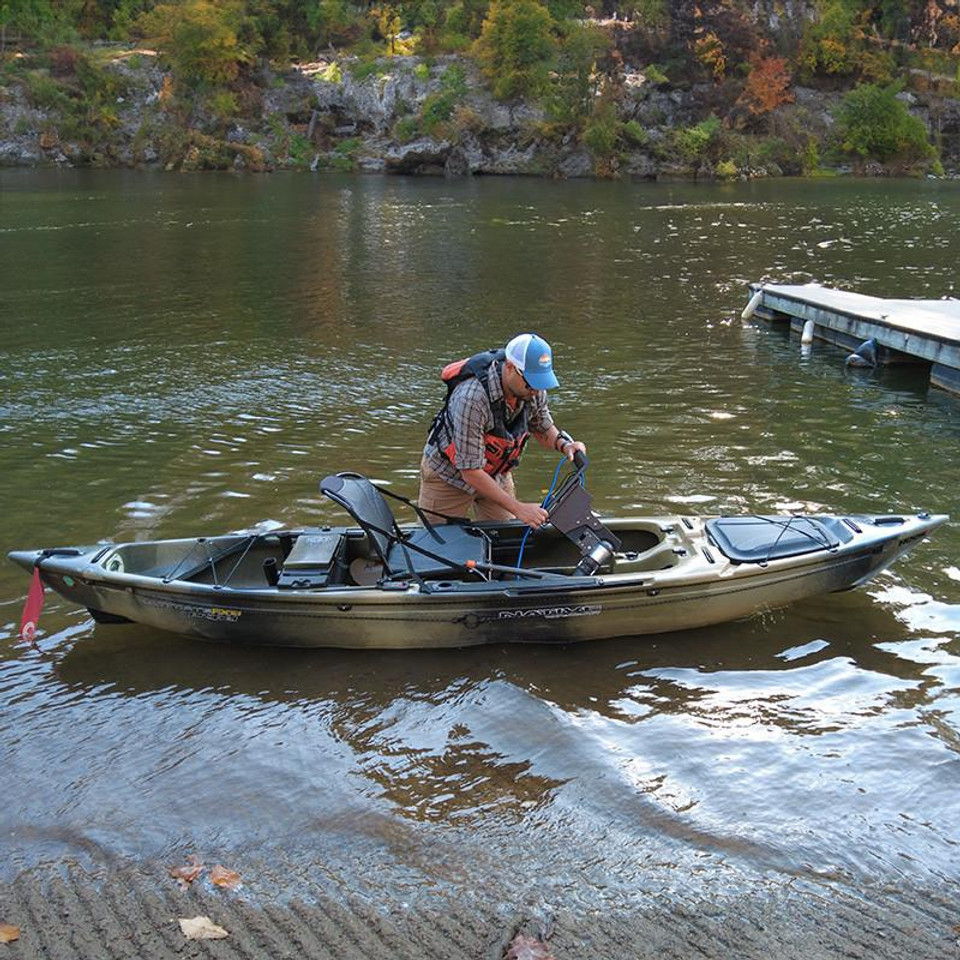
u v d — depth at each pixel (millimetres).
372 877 4043
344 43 69875
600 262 22812
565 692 5426
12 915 3846
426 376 12547
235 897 3934
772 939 3670
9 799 4582
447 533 6164
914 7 69625
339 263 22422
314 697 5422
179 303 17641
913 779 4633
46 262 22250
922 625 6098
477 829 4340
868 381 12242
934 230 29297
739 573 5840
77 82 59938
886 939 3670
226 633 5887
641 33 61438
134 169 55375
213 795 4598
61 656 5898
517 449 5883
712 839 4238
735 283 19922
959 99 64750
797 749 4887
